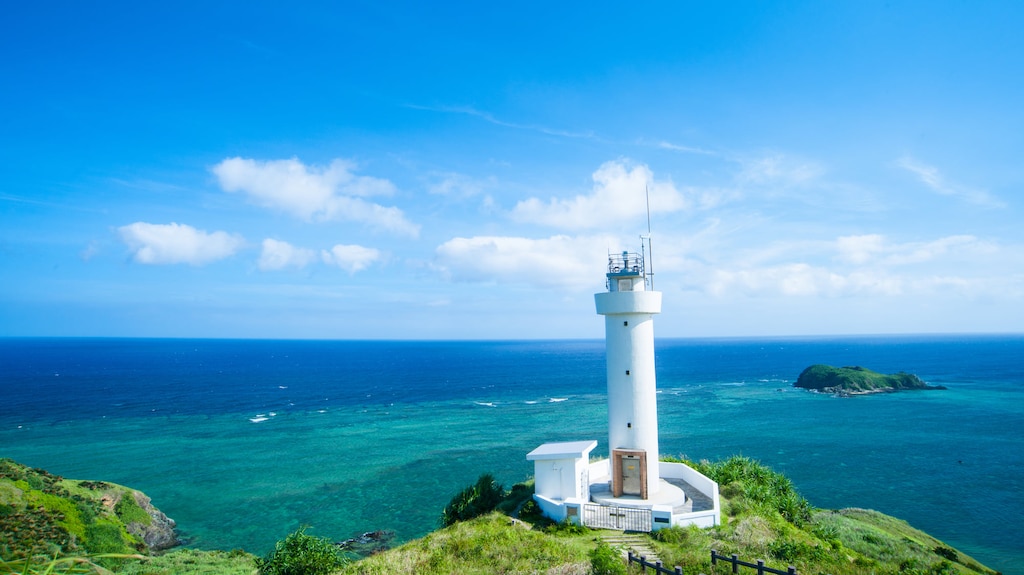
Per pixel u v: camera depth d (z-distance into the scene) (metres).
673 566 19.42
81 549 37.44
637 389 28.98
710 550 21.11
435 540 24.64
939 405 112.38
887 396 126.88
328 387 157.50
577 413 106.06
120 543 40.41
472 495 30.84
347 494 56.25
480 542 22.95
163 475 63.00
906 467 64.44
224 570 35.53
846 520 35.75
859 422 92.81
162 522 47.16
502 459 69.38
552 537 23.62
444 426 92.31
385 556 23.92
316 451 74.06
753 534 23.44
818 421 93.81
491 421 97.00
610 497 28.80
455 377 192.12
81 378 185.25
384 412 108.56
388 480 60.78
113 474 63.53
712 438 80.12
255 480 60.88
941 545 35.72
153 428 91.31
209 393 142.12
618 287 29.88
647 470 28.64
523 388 154.00
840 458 68.50
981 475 61.19
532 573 19.56
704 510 26.22
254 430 89.12
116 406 117.81
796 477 60.72
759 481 32.97
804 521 30.44
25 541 35.81
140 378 186.00
